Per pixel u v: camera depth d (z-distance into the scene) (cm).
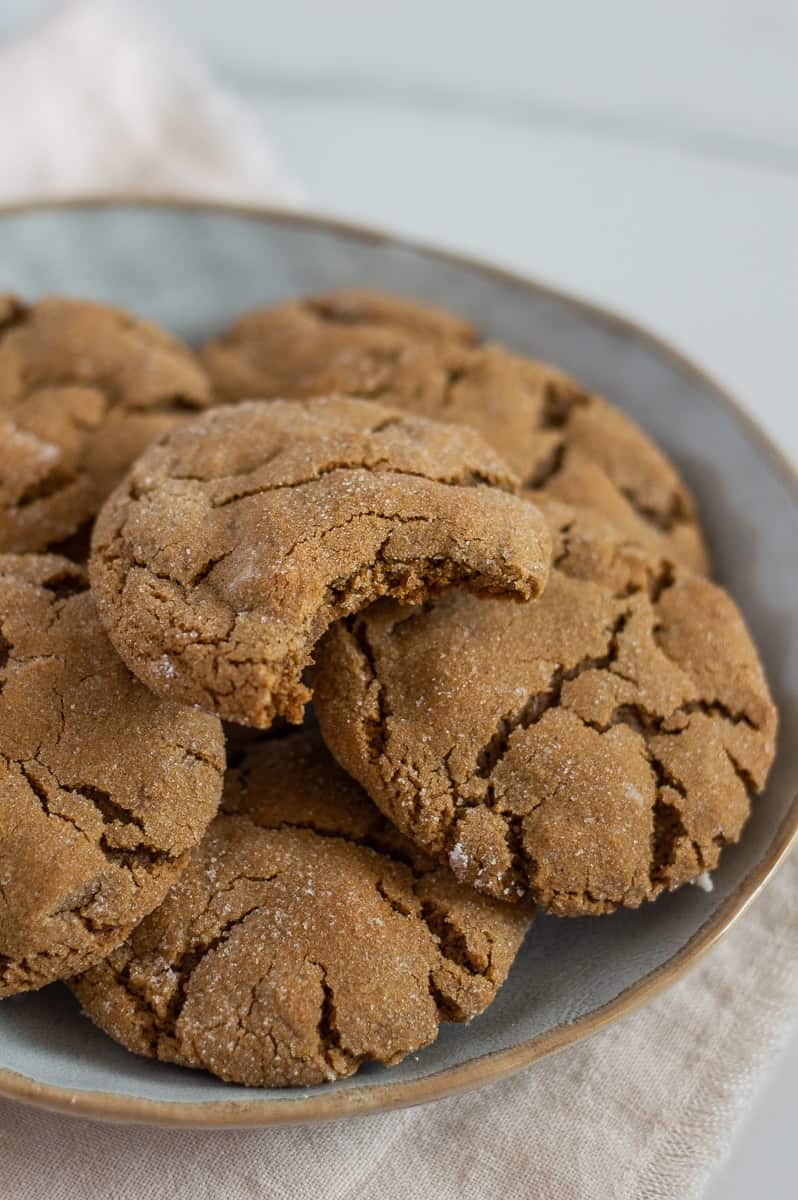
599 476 51
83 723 45
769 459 51
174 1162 45
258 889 45
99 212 55
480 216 65
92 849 44
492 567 45
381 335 53
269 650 43
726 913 45
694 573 50
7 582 46
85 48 63
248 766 47
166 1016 44
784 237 65
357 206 65
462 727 45
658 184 67
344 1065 44
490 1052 44
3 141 60
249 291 56
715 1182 49
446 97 71
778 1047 47
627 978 45
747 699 47
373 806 46
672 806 45
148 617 44
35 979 44
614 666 46
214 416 48
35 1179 45
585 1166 45
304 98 70
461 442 47
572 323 54
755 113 69
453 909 45
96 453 50
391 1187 45
